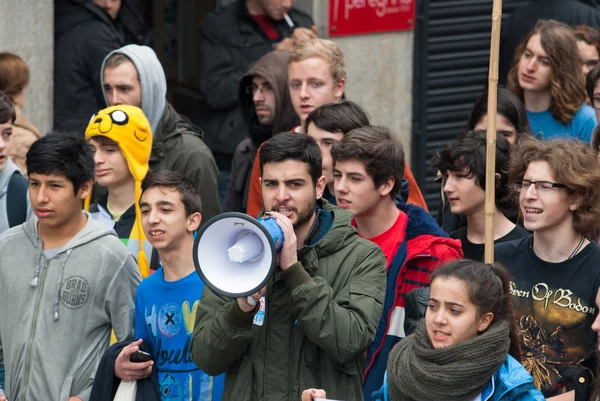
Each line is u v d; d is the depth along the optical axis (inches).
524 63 651.5
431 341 366.9
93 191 596.1
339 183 477.4
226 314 393.7
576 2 807.7
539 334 428.8
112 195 541.6
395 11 853.2
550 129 650.8
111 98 595.8
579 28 743.7
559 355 425.1
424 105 877.8
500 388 362.0
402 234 476.1
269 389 400.2
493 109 424.2
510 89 669.9
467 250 521.0
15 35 724.7
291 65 598.5
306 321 390.9
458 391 358.6
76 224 474.6
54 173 462.6
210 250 382.0
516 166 445.4
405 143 877.8
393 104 866.8
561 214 427.2
